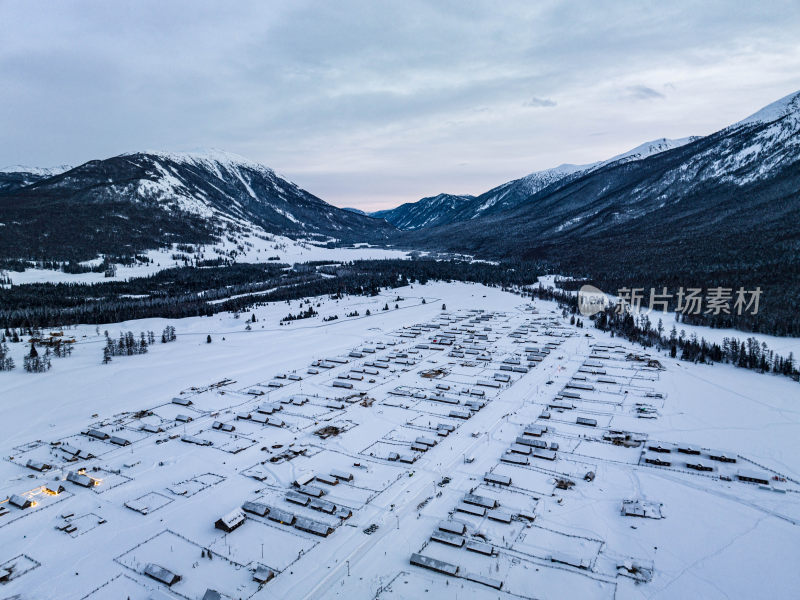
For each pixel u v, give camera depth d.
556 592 84.81
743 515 105.38
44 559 94.81
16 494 116.00
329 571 90.12
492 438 145.00
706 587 85.56
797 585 85.62
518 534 100.31
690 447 132.62
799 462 126.31
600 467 126.94
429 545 97.31
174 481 122.44
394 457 131.88
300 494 114.19
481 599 83.25
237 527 103.62
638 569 89.69
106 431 151.25
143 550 96.75
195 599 83.88
